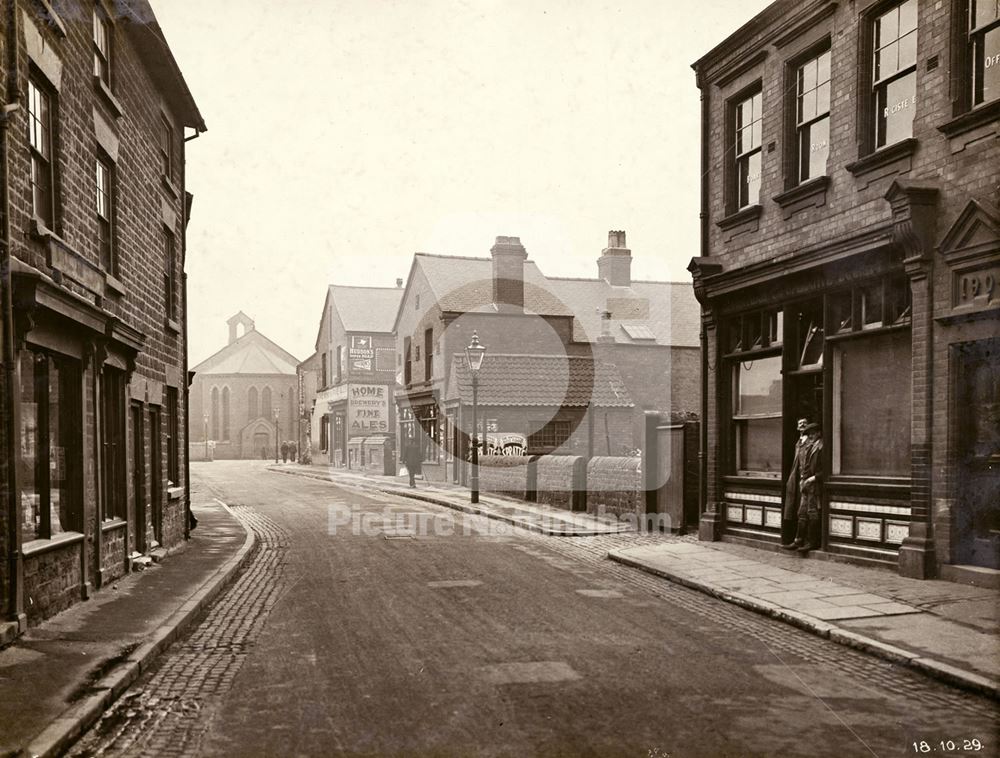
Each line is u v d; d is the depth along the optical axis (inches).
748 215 490.3
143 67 457.4
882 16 404.8
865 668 241.9
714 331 525.0
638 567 426.0
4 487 267.3
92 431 354.6
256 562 461.1
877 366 403.9
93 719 200.8
